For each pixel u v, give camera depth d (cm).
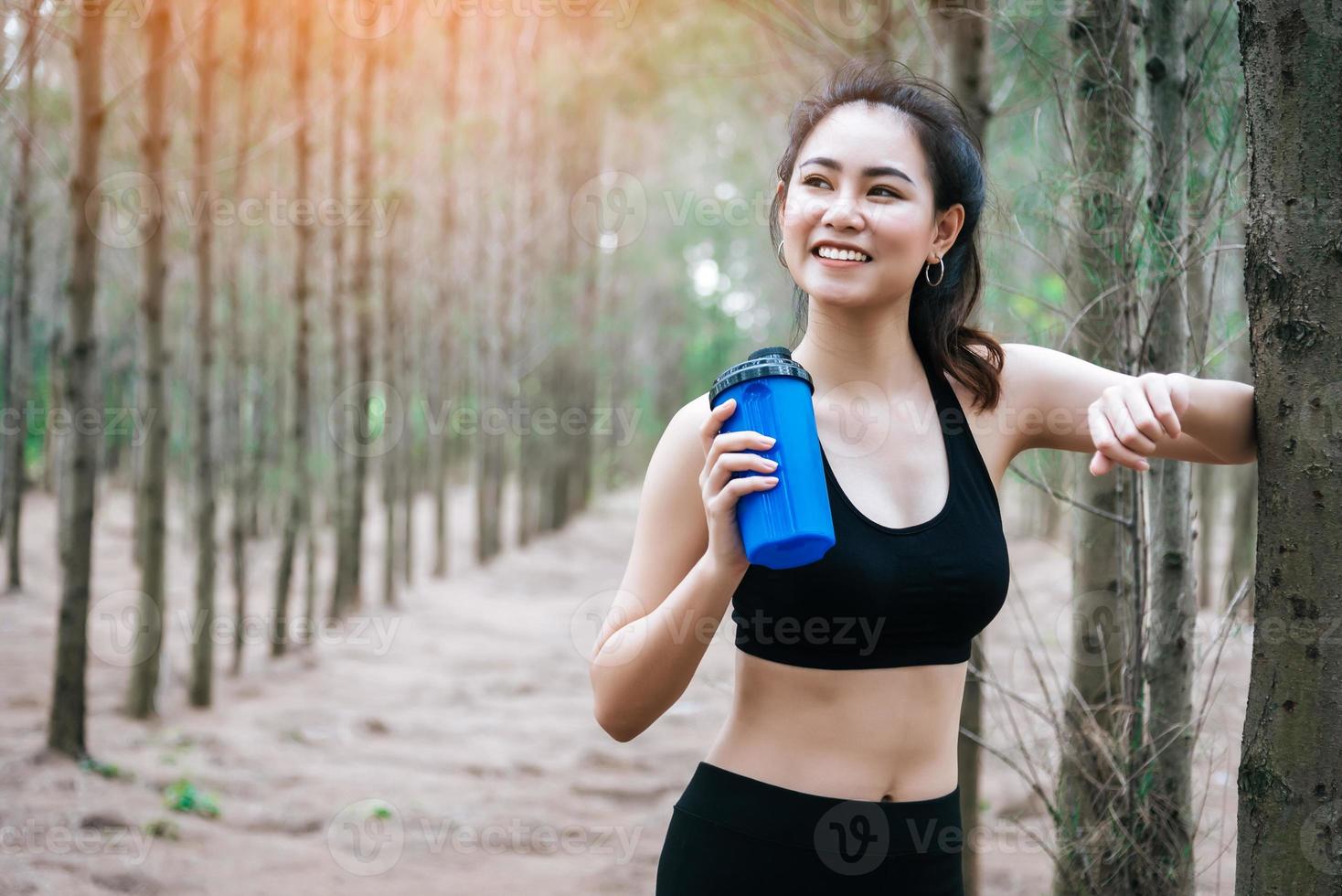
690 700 764
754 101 902
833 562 136
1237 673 304
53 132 937
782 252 177
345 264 1106
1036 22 286
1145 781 235
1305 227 125
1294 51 125
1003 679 337
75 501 530
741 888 140
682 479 146
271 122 956
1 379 1293
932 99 149
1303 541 126
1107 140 244
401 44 966
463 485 2625
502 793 565
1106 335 247
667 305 2742
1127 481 251
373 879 419
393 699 789
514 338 1633
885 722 140
